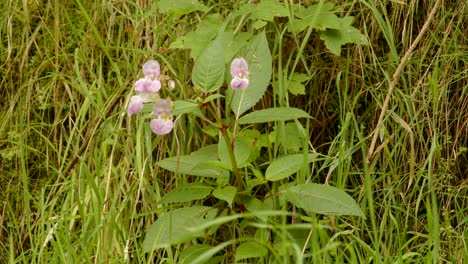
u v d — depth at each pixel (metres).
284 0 1.17
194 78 1.03
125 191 1.22
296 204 1.04
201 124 1.22
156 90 0.99
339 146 1.17
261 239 1.00
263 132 1.23
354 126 1.22
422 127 1.22
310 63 1.25
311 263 1.08
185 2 1.19
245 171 1.12
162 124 0.99
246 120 1.03
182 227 1.06
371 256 1.08
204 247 1.10
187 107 1.01
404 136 1.22
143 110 1.06
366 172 1.08
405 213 1.19
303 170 1.09
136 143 1.19
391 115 1.22
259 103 1.24
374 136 1.17
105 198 1.17
